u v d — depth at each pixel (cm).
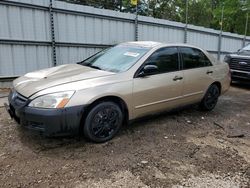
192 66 538
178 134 455
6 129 436
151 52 466
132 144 403
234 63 967
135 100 428
